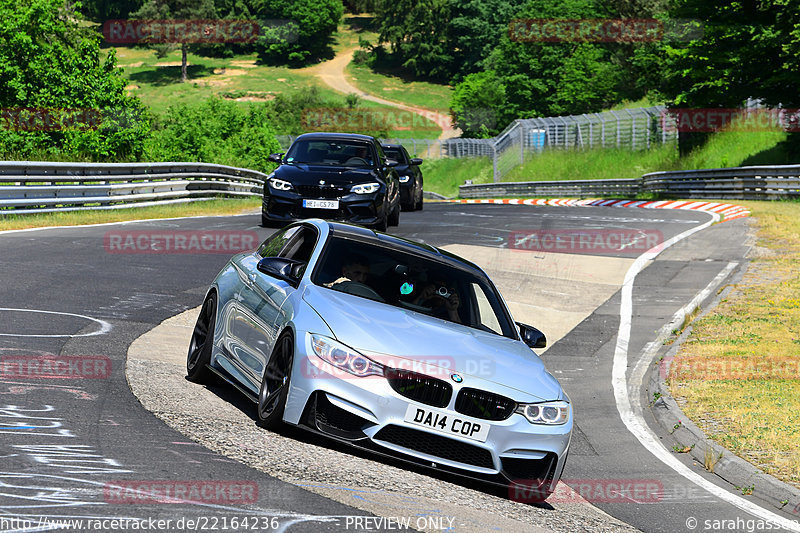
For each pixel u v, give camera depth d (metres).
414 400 14.37
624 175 146.88
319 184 43.81
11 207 48.41
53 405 14.76
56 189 52.16
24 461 11.57
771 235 55.09
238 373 17.17
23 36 93.88
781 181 83.88
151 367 19.23
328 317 15.21
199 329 19.44
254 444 14.20
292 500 11.54
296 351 14.80
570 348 31.42
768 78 109.50
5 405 14.37
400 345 14.88
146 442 13.31
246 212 68.25
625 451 20.67
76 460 11.91
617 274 43.72
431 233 52.34
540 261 45.69
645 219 68.12
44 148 90.75
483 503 13.94
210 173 77.44
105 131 95.00
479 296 17.97
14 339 19.66
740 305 37.47
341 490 12.48
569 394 26.06
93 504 10.23
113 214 55.25
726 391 25.50
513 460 14.78
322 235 17.97
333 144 47.62
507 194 155.88
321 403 14.52
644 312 36.84
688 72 115.94
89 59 99.81
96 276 30.48
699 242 53.81
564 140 172.12
